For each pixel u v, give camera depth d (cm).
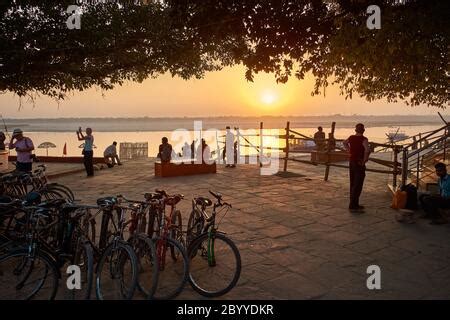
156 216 464
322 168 1466
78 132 1297
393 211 765
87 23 614
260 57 636
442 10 506
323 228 650
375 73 778
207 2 611
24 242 412
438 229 641
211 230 439
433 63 690
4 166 1298
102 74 722
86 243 405
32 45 617
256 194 946
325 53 701
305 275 456
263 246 557
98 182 1156
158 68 763
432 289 418
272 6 603
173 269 459
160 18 677
